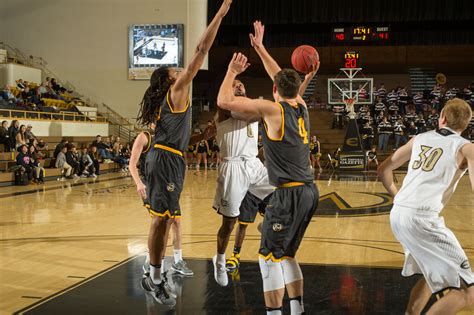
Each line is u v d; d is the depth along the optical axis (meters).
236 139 5.27
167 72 4.53
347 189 13.80
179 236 5.45
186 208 10.38
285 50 29.09
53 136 19.50
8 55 25.12
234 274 5.46
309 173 3.81
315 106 29.33
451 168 3.48
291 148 3.71
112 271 5.54
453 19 26.66
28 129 16.61
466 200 11.79
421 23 28.86
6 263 5.89
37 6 25.00
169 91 4.31
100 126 22.97
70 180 16.58
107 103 24.72
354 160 20.39
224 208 5.12
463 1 26.44
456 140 3.52
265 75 31.28
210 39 3.96
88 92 24.83
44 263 5.89
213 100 30.77
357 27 24.91
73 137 20.25
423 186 3.51
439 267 3.43
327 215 9.49
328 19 27.41
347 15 27.30
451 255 3.42
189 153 23.92
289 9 27.64
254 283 5.12
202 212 9.84
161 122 4.34
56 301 4.55
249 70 30.48
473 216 9.45
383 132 23.17
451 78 30.78
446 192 3.55
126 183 15.65
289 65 29.38
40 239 7.25
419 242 3.48
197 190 13.69
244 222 5.56
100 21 24.67
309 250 6.55
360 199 11.73
